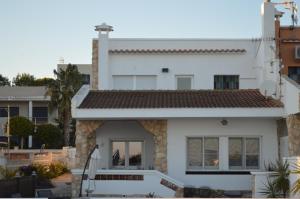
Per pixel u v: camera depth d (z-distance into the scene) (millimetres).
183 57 29344
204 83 29188
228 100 23953
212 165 23438
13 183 21094
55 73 57188
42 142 54000
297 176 17453
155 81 29359
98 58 29156
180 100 24094
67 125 55906
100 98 24797
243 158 23469
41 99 60250
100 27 29125
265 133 23391
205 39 29344
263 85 24031
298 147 21047
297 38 28062
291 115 21156
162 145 23078
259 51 28000
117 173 21844
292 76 27891
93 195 21781
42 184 27312
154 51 29203
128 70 29312
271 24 27500
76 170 22172
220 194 22375
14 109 61188
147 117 22406
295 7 28375
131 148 24719
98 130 24469
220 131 23328
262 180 20172
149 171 21656
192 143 23531
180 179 23047
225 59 29312
